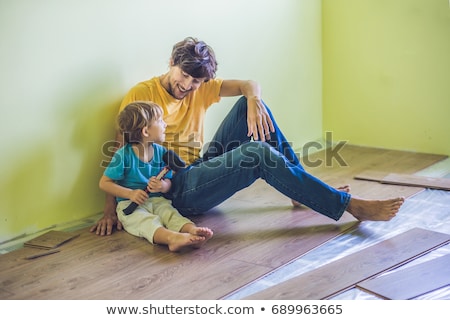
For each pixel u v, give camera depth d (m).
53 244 2.83
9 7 2.76
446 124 4.17
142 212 2.90
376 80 4.40
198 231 2.72
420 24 4.13
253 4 3.99
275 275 2.48
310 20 4.45
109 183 2.94
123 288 2.39
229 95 3.30
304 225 2.99
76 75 3.07
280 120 4.36
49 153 3.02
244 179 2.92
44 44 2.91
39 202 3.02
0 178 2.84
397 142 4.41
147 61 3.39
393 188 3.53
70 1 2.99
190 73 2.97
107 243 2.85
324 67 4.62
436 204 3.23
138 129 2.88
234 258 2.64
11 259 2.71
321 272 2.46
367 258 2.57
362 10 4.35
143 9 3.32
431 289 2.29
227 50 3.86
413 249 2.64
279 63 4.26
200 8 3.64
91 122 3.18
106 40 3.17
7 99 2.81
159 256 2.69
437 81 4.14
